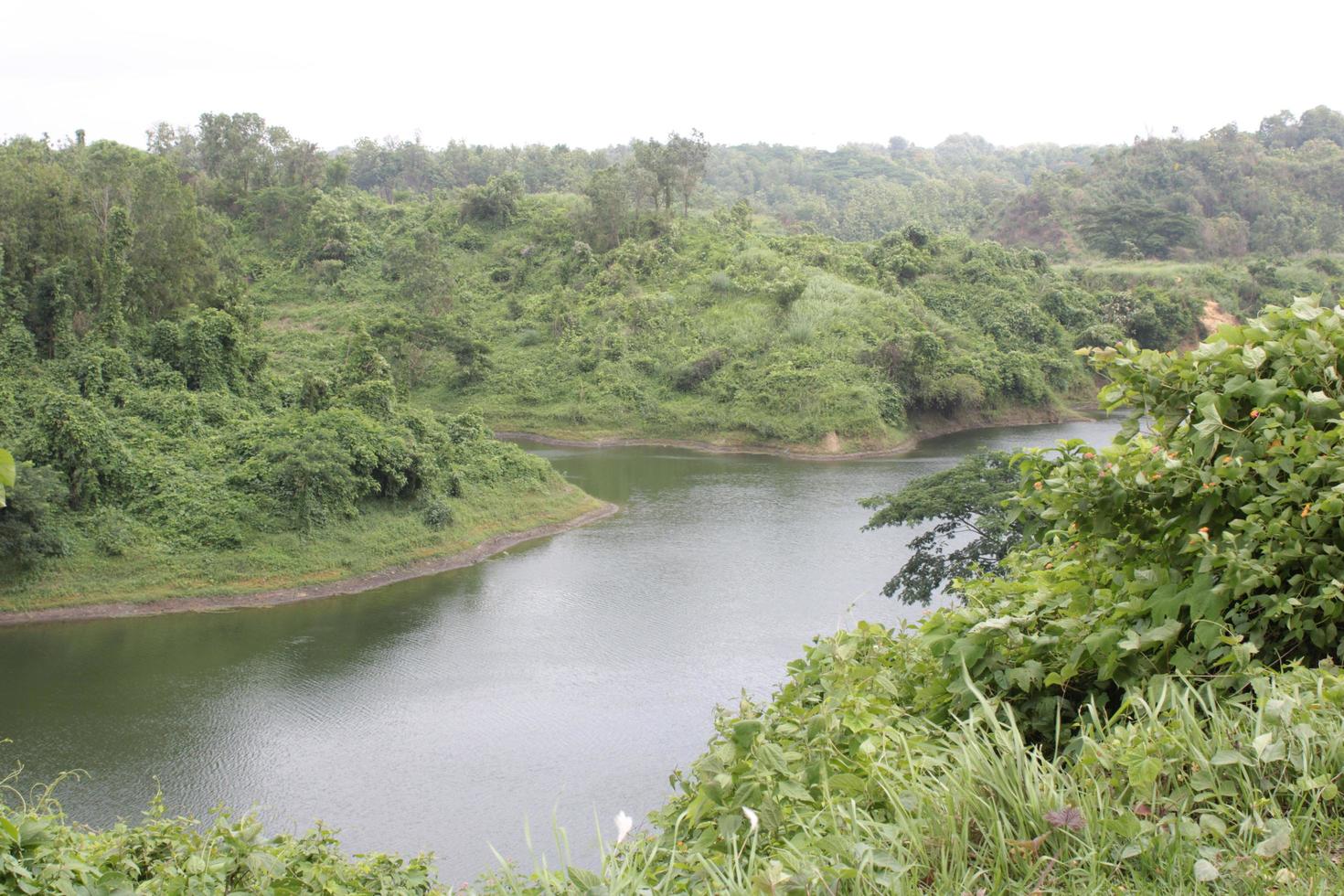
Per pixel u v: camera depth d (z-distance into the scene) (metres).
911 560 28.69
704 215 105.06
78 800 20.61
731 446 70.19
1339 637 4.71
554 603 34.97
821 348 76.94
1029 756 4.32
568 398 76.50
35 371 44.88
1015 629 5.02
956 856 3.54
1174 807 3.72
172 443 41.16
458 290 90.62
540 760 22.66
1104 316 89.75
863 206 161.00
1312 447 4.84
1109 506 5.22
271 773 22.08
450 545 41.28
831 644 5.79
